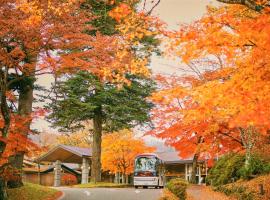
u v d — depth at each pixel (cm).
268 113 819
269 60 914
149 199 2011
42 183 5444
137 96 3338
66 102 2986
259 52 910
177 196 1944
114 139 4422
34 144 1658
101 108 3403
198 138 1981
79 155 4253
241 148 2134
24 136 1605
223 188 2227
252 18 960
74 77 2984
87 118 3541
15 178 1795
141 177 3394
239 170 2306
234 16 1006
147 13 934
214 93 914
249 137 2020
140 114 3347
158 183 3400
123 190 2577
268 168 2109
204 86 959
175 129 1817
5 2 1343
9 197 1962
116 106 3266
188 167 4966
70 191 2477
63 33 1496
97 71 1548
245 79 918
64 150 4359
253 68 922
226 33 912
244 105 854
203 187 2700
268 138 2005
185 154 2056
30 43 1472
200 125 1725
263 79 917
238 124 822
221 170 2606
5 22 1348
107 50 1573
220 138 1972
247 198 1800
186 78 1828
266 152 2061
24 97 2169
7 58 1489
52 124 3288
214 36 912
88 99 3262
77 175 5619
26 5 1261
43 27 1448
